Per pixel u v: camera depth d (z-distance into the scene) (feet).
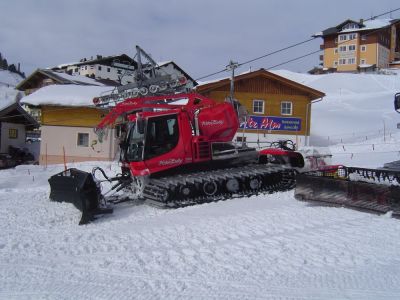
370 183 29.50
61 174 38.17
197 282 17.87
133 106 38.29
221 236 24.79
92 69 226.79
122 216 32.37
